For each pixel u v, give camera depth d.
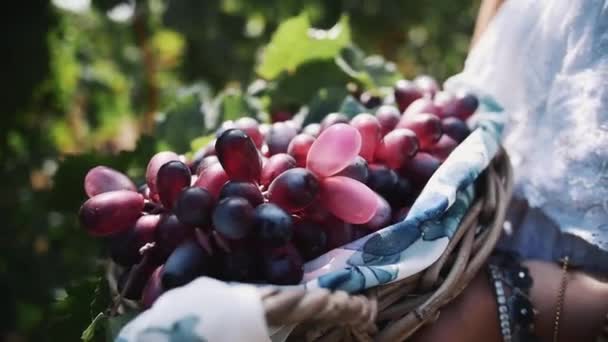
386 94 0.50
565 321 0.37
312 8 1.00
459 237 0.36
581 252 0.41
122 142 1.38
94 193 0.37
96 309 0.38
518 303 0.37
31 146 0.91
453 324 0.36
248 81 0.97
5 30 0.82
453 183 0.37
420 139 0.40
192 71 0.99
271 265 0.32
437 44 1.29
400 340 0.33
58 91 0.95
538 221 0.43
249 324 0.28
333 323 0.30
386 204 0.37
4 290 0.78
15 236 0.81
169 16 0.89
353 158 0.35
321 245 0.34
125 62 1.18
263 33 0.98
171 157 0.37
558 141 0.41
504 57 0.45
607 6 0.39
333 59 0.53
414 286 0.35
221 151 0.33
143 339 0.28
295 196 0.32
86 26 1.14
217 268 0.33
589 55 0.40
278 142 0.39
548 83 0.42
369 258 0.34
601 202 0.39
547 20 0.42
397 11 1.10
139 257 0.35
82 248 0.70
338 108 0.48
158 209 0.36
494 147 0.40
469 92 0.44
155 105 1.09
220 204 0.31
